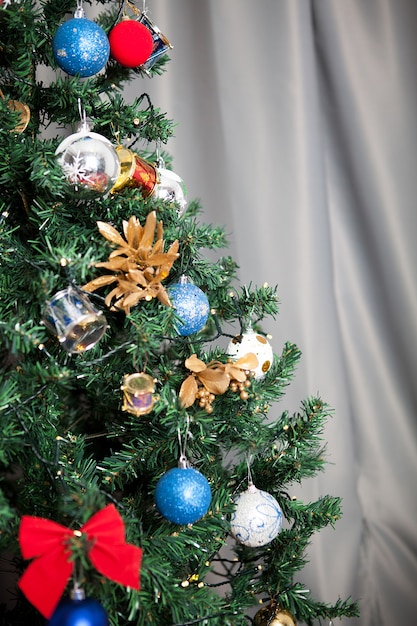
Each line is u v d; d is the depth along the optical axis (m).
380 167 1.38
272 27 1.36
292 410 1.38
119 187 0.95
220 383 0.93
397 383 1.44
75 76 0.92
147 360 0.93
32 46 0.94
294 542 1.04
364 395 1.46
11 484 1.02
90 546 0.78
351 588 1.39
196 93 1.43
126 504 0.99
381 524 1.45
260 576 1.06
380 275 1.43
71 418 1.12
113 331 1.00
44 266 0.89
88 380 0.97
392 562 1.43
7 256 0.90
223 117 1.40
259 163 1.38
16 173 0.92
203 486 0.89
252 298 1.03
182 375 0.98
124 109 1.00
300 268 1.37
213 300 1.06
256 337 1.00
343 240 1.45
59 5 0.98
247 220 1.40
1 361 1.08
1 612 1.06
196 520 0.90
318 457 1.10
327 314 1.38
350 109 1.39
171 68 1.41
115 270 0.91
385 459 1.45
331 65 1.39
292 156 1.36
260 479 1.06
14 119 0.89
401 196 1.39
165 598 0.87
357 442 1.46
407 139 1.38
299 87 1.35
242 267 1.41
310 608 1.04
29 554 0.79
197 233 1.00
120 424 1.05
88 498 0.78
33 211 0.97
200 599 0.89
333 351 1.38
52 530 0.80
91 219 0.96
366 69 1.38
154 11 1.39
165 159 1.11
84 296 0.87
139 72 1.05
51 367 0.86
